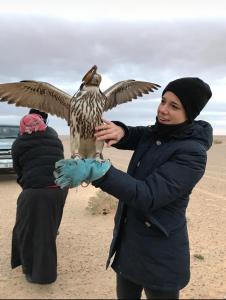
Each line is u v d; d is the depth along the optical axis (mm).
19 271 2232
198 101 1271
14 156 2092
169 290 1287
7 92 1465
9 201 4062
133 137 1448
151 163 1295
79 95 1322
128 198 1177
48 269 2008
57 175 1178
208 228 3074
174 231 1291
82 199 4090
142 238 1298
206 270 2270
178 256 1295
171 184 1197
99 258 2424
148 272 1293
